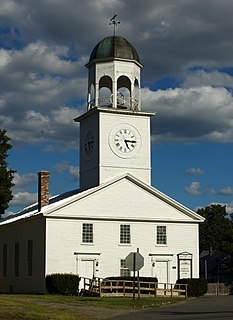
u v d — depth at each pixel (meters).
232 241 104.31
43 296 50.22
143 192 61.62
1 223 70.94
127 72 65.25
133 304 43.09
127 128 64.75
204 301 47.78
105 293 54.19
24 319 30.64
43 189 65.00
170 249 61.56
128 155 64.38
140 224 61.03
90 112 65.00
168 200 61.97
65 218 58.53
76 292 55.84
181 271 61.50
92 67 65.88
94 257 58.91
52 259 57.66
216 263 118.56
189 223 62.62
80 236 58.78
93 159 64.62
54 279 55.69
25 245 63.31
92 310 38.19
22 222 63.78
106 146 63.84
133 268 45.28
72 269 58.12
